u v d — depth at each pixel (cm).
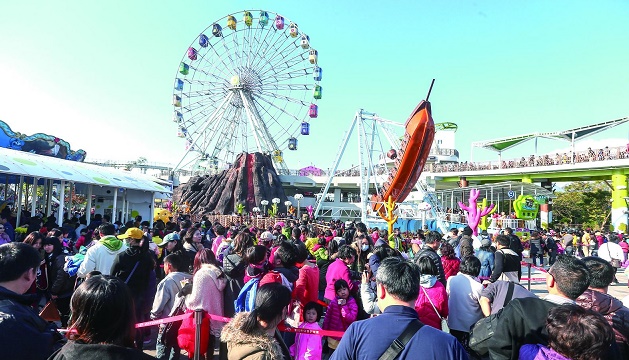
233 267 578
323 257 879
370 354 248
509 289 459
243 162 5547
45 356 267
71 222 1322
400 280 273
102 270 625
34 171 1466
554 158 3794
